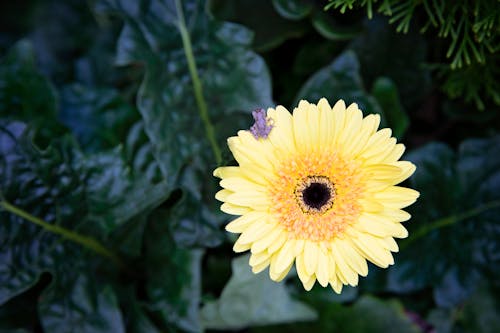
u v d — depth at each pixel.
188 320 0.45
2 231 0.42
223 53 0.44
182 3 0.44
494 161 0.47
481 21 0.39
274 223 0.37
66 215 0.44
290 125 0.36
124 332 0.45
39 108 0.47
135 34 0.43
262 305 0.45
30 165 0.42
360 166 0.37
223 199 0.36
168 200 0.46
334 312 0.47
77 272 0.45
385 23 0.46
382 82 0.46
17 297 0.47
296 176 0.37
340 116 0.36
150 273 0.47
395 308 0.46
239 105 0.45
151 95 0.43
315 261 0.37
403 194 0.37
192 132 0.45
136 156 0.46
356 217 0.37
